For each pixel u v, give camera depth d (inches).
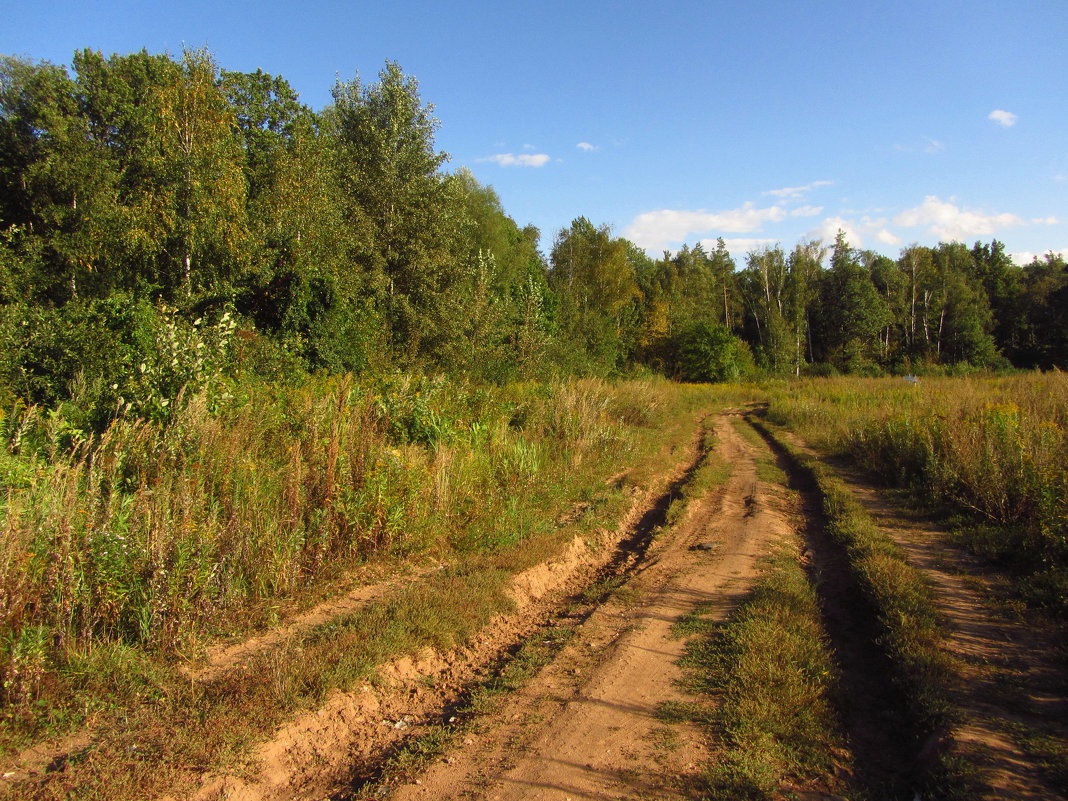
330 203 819.4
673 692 164.9
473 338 890.7
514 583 241.3
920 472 412.2
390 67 906.7
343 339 650.2
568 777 129.9
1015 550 260.4
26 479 214.4
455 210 966.4
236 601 201.8
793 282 2416.3
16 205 936.9
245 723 141.9
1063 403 481.4
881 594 217.6
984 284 2442.2
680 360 2118.6
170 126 721.6
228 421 290.5
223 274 734.5
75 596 163.8
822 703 156.1
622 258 1998.0
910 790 126.0
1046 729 141.3
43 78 954.7
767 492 419.2
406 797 124.3
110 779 123.1
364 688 162.1
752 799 121.6
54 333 413.4
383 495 258.8
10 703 139.6
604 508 350.3
